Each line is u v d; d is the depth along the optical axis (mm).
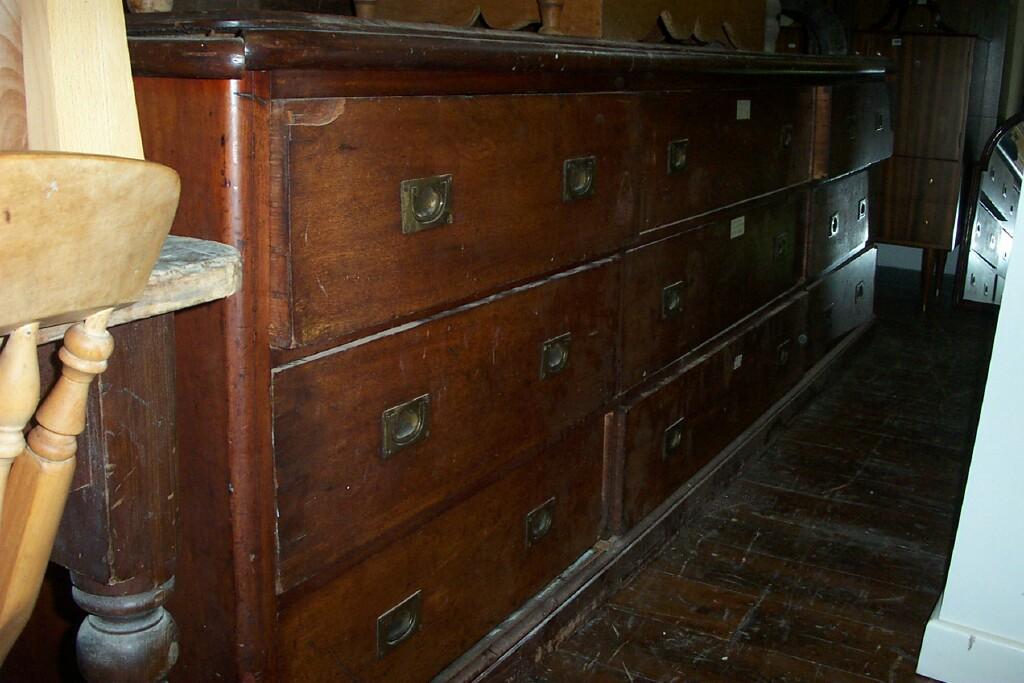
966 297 3857
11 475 641
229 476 996
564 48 1295
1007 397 1439
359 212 1046
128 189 541
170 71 912
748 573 1876
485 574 1433
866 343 3248
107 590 876
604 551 1753
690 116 1771
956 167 3562
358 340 1107
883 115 2939
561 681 1533
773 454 2428
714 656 1613
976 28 3953
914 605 1780
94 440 832
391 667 1270
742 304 2205
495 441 1371
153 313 701
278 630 1077
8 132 620
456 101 1161
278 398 1015
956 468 2365
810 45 3455
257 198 947
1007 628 1512
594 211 1493
